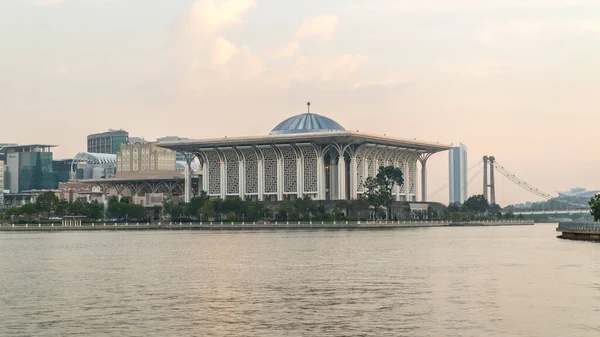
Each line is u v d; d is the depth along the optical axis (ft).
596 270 286.25
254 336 164.86
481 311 191.01
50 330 172.04
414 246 458.50
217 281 258.98
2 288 243.19
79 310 197.26
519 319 180.24
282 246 461.78
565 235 568.82
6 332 170.30
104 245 493.36
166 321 181.57
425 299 211.61
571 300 207.31
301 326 174.70
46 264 335.06
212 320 182.50
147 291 233.35
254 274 281.95
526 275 270.05
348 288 236.84
